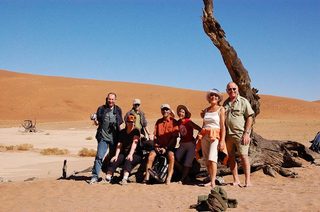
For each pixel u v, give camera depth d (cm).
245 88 1158
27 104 10550
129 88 12912
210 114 1009
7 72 14600
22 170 1681
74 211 803
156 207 812
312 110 10569
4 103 10519
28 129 4944
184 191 960
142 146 1175
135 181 1125
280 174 1158
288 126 4969
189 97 12081
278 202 813
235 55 1145
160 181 1076
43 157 2247
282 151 1218
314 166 1272
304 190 940
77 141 3566
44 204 865
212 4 1131
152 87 13225
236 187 999
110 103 1131
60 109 10375
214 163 1004
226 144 1033
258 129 4597
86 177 1214
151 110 10856
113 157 1115
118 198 905
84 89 12244
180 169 1114
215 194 772
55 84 12606
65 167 1241
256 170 1185
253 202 821
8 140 3656
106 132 1127
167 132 1102
